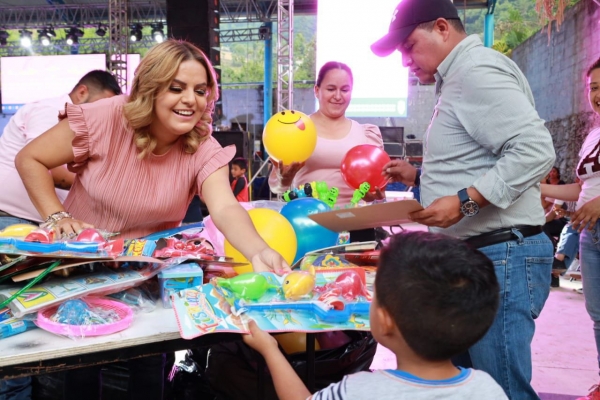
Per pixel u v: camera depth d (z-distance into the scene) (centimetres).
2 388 210
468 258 89
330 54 945
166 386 206
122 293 131
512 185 143
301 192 217
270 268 136
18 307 110
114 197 158
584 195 237
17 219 223
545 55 1047
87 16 1414
